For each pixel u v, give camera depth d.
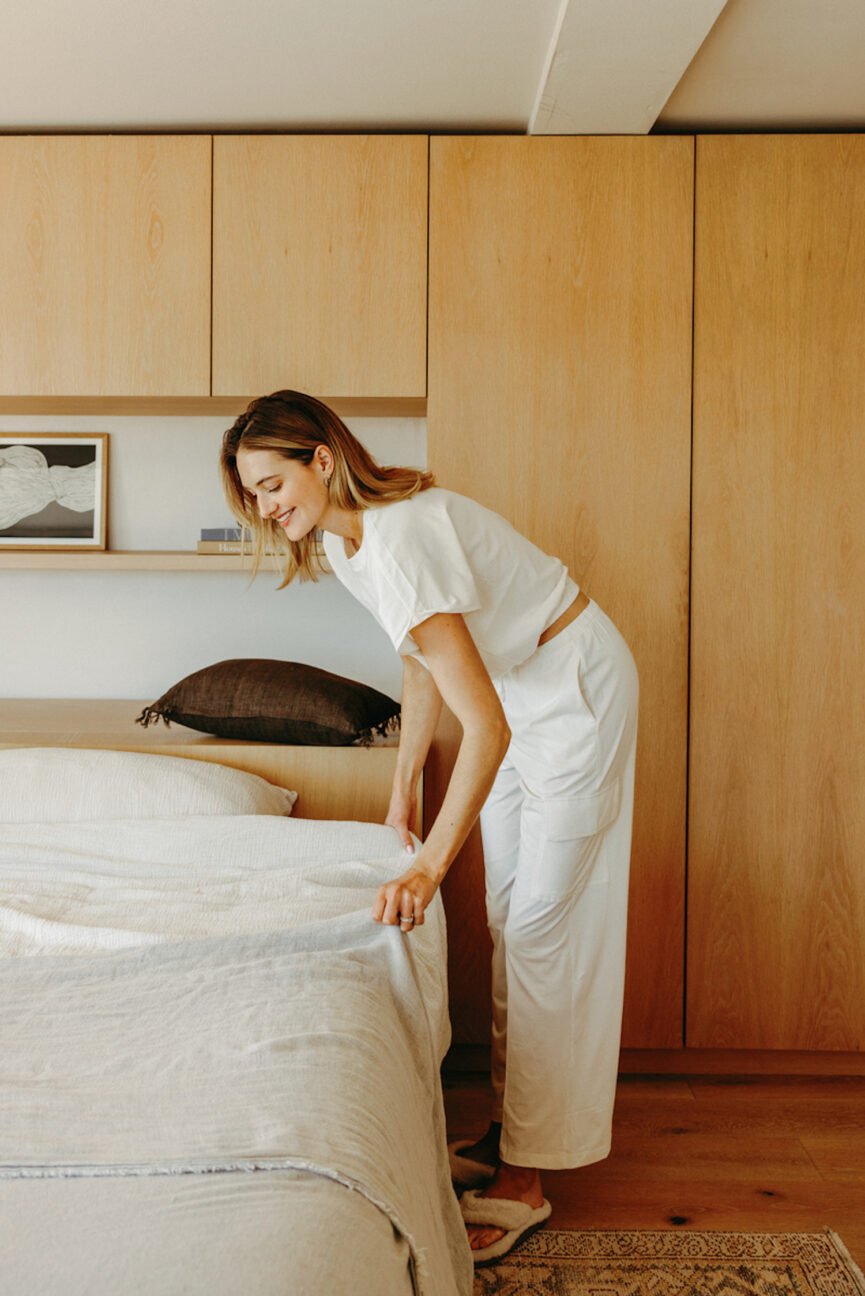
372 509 1.58
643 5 1.88
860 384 2.49
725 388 2.49
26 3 1.97
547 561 1.84
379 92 2.37
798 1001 2.58
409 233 2.48
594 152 2.46
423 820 2.51
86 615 2.95
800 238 2.47
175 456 2.91
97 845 1.94
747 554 2.51
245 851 1.93
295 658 2.95
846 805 2.55
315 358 2.50
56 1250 0.86
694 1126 2.33
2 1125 1.03
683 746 2.54
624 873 1.90
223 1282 0.83
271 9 2.00
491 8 2.00
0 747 2.38
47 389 2.52
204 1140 1.02
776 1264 1.82
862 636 2.53
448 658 1.52
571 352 2.49
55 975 1.37
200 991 1.34
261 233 2.49
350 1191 0.98
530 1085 1.89
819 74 2.27
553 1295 1.74
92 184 2.48
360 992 1.37
